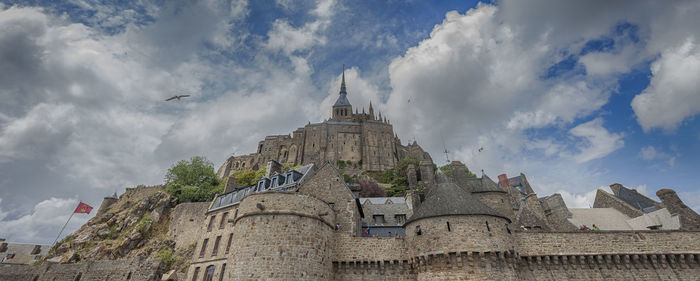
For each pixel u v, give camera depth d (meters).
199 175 77.25
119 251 44.69
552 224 36.06
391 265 24.77
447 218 22.58
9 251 59.09
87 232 48.91
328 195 30.00
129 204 60.69
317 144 122.06
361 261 24.95
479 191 32.31
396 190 71.06
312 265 21.95
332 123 127.94
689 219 26.48
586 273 22.88
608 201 40.16
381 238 25.92
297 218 22.81
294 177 35.84
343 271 24.98
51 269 36.62
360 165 115.94
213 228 38.78
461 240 21.38
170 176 76.06
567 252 23.34
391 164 116.19
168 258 42.06
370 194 70.50
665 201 28.70
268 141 127.38
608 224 34.91
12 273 36.56
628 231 24.05
